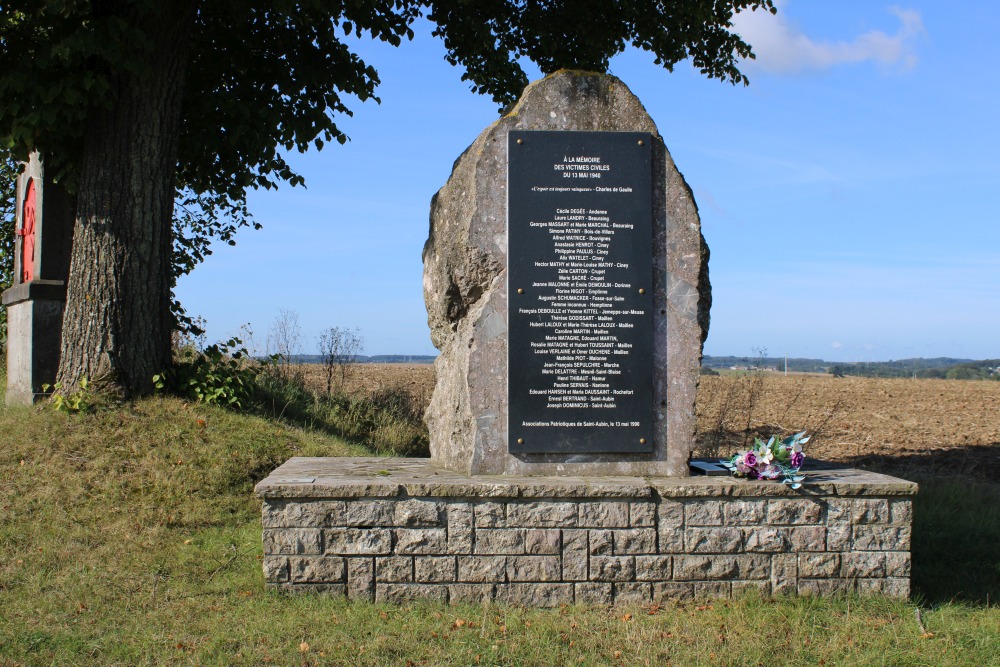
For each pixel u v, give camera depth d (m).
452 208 5.95
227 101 9.28
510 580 5.35
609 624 5.01
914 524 7.64
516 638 4.75
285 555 5.30
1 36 8.78
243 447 8.04
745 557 5.45
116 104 8.66
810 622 5.05
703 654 4.57
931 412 21.50
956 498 8.80
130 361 8.56
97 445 7.65
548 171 5.82
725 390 19.08
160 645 4.61
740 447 11.80
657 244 5.88
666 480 5.59
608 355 5.79
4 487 6.91
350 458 6.64
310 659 4.44
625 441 5.78
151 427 8.04
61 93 8.27
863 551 5.49
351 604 5.19
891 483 5.46
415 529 5.32
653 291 5.85
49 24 8.39
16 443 7.61
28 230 10.70
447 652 4.55
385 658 4.46
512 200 5.79
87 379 8.38
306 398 11.96
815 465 6.30
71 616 4.98
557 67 14.55
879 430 16.66
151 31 8.64
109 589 5.40
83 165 8.78
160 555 6.01
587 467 5.78
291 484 5.30
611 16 13.84
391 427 11.48
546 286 5.78
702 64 14.87
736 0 13.65
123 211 8.63
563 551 5.36
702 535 5.43
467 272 5.78
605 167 5.85
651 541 5.40
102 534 6.31
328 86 10.33
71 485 7.02
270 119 9.54
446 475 5.70
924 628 5.05
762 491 5.44
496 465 5.73
